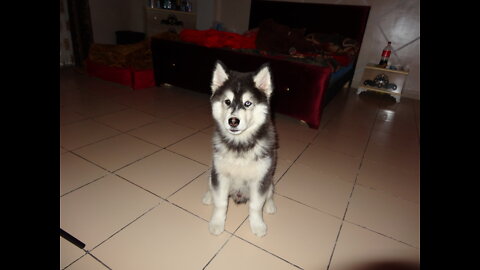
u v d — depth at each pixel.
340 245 2.01
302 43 5.17
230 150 1.83
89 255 1.77
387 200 2.58
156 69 5.52
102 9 7.18
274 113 4.41
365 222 2.27
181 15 7.46
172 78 5.36
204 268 1.75
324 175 2.94
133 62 5.51
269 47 5.18
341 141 3.83
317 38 6.12
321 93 3.85
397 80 6.06
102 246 1.84
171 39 5.30
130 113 4.25
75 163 2.78
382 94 6.53
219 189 1.94
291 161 3.18
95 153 3.00
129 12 7.94
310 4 6.52
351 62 5.85
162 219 2.13
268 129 1.96
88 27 6.67
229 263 1.80
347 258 1.91
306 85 3.88
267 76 1.90
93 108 4.33
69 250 1.79
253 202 1.98
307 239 2.05
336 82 4.80
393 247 2.03
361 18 6.12
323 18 6.48
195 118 4.24
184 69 5.08
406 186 2.84
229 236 2.02
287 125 4.28
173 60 5.13
